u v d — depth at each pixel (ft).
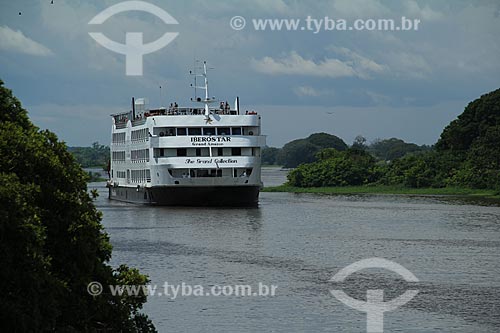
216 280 285.64
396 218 523.29
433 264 318.24
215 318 231.50
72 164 171.73
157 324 224.94
